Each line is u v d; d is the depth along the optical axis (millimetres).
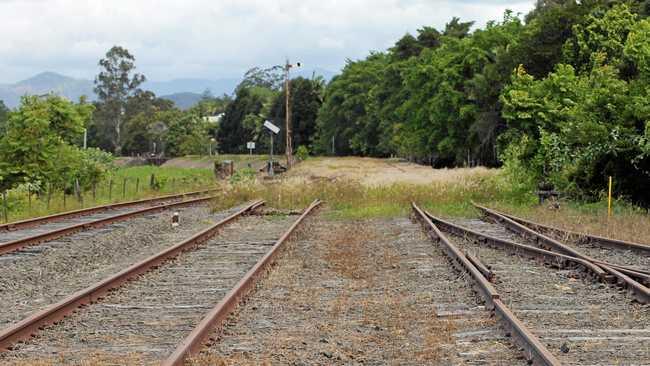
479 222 22594
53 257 14898
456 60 66500
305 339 8086
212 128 156375
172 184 48500
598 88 26031
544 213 23484
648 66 25516
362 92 108875
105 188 42906
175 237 19234
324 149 117500
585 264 12211
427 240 17469
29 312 9914
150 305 9922
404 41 94375
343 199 30844
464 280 11656
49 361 7145
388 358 7320
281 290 11148
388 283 11789
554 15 46156
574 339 7820
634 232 18031
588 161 26703
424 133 71500
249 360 7180
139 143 137875
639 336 7988
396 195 30797
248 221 23500
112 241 17609
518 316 9039
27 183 30672
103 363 7051
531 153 30062
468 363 7000
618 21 37406
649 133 23844
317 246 16734
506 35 63906
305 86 126938
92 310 9594
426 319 8961
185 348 6953
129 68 142375
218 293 10766
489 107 56812
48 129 35750
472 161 62812
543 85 32156
